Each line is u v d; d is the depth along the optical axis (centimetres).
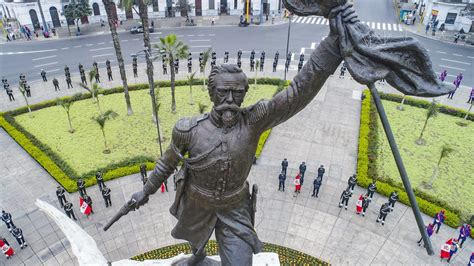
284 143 2775
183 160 763
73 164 2517
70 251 1867
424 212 2122
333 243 1919
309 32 5375
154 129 2912
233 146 720
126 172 2392
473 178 2448
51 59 4316
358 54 570
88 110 3191
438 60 4303
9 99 3397
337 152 2683
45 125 2977
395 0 7288
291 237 1947
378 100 564
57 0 5391
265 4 6119
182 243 1878
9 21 5438
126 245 1889
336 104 3344
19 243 1867
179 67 4053
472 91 3316
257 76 3850
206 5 6194
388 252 1878
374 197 2236
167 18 6062
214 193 765
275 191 2275
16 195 2261
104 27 5525
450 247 1798
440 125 3036
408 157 2639
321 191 2286
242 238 806
